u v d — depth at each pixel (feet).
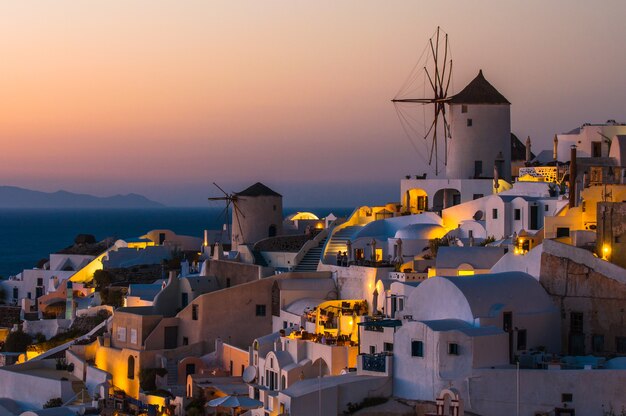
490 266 296.30
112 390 321.11
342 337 279.69
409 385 242.78
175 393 306.96
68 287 435.94
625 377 223.71
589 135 378.32
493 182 372.17
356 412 242.17
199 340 339.16
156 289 382.42
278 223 434.71
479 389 231.30
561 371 226.79
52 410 296.92
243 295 342.44
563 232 287.48
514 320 250.37
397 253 341.21
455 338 235.20
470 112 395.14
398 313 269.03
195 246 487.20
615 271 253.24
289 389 254.27
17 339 402.11
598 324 254.88
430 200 384.68
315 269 367.45
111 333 356.38
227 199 430.20
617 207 258.78
